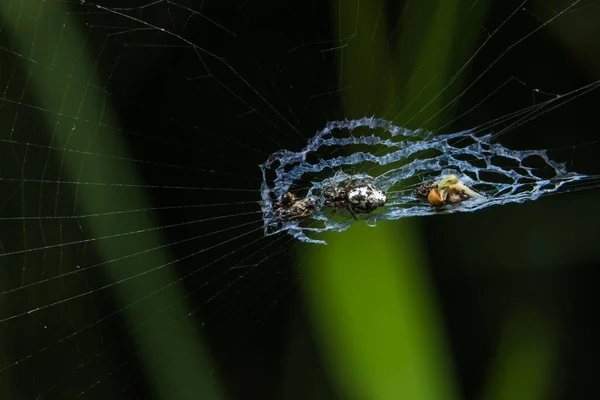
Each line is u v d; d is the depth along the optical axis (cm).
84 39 38
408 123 38
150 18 38
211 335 38
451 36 38
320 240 38
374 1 38
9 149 38
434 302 37
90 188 38
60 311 38
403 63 38
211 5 38
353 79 38
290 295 38
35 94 38
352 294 37
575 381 38
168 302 38
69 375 38
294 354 38
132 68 38
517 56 38
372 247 37
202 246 38
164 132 38
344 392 37
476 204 38
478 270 38
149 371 38
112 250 38
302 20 38
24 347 38
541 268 38
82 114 38
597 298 38
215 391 38
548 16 38
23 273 38
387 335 37
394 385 37
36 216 38
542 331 38
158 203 38
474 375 38
